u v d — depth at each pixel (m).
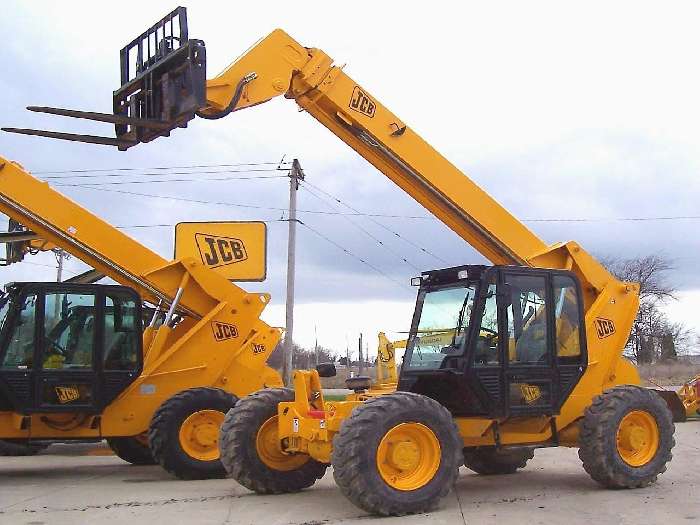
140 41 8.27
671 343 53.25
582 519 6.63
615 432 8.15
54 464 11.30
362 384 9.98
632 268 52.56
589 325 8.84
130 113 8.23
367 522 6.50
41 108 7.21
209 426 9.47
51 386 9.02
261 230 20.45
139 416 9.72
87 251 9.92
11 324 8.95
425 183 9.20
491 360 7.72
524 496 7.82
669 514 6.86
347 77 9.09
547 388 8.06
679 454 11.62
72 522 6.54
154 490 8.39
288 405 7.80
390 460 6.82
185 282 10.25
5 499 7.76
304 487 8.25
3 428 9.03
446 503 7.40
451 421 7.12
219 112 8.51
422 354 8.20
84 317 9.36
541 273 8.23
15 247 11.45
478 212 9.34
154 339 9.98
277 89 8.73
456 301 8.02
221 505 7.36
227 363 10.35
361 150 9.26
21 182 9.75
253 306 10.58
